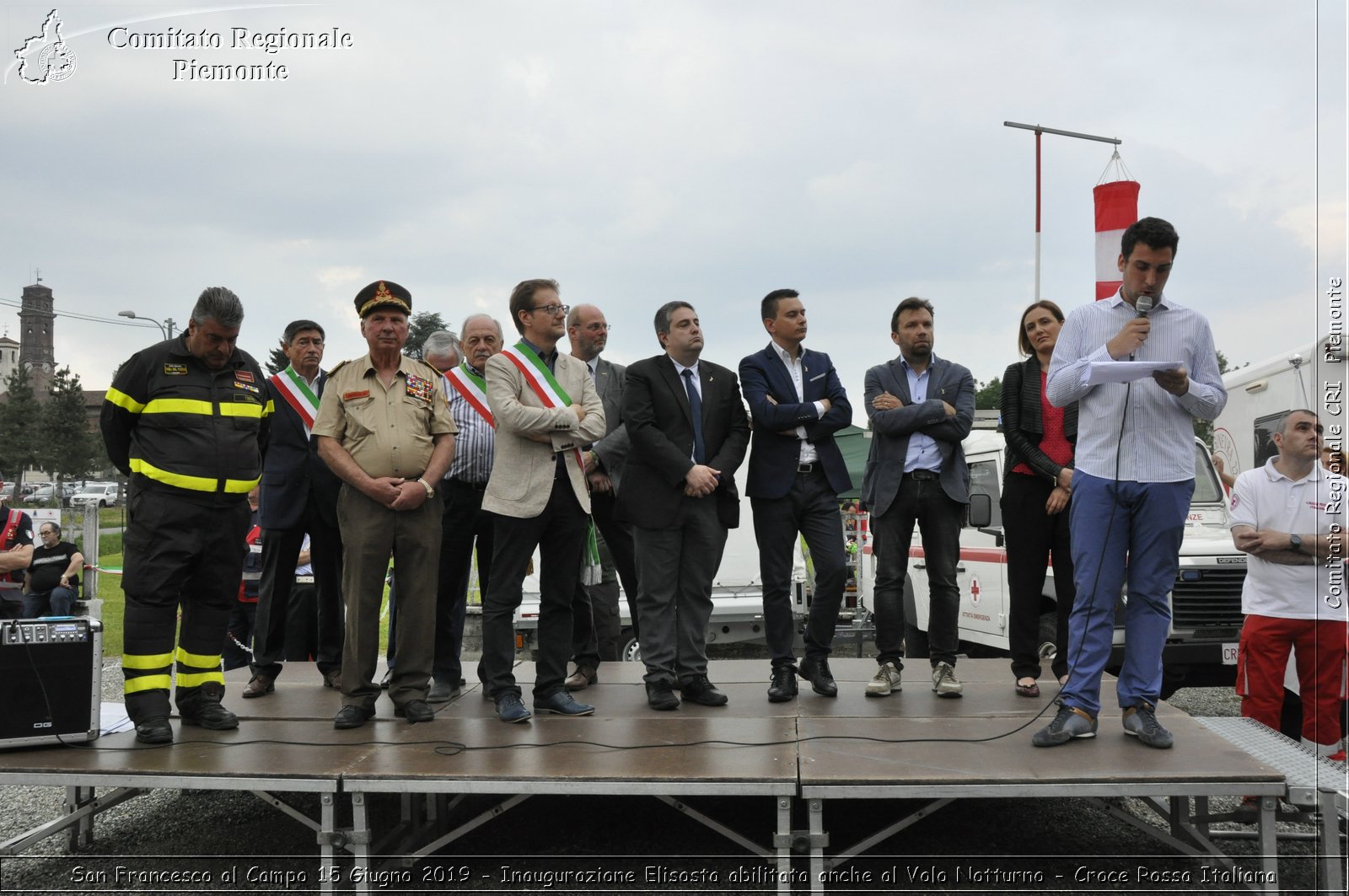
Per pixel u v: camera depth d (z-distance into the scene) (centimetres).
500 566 454
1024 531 487
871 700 480
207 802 542
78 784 380
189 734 435
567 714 457
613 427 556
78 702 417
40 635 414
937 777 349
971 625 827
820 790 349
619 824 480
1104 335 400
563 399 451
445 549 513
